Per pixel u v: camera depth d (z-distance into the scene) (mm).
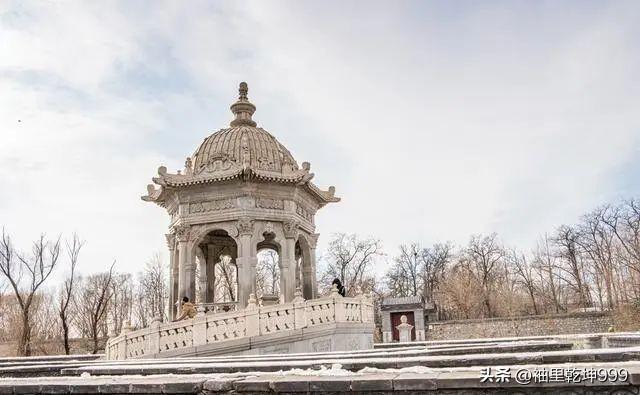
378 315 67438
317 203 30281
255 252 25656
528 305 69500
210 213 26141
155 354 18531
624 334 15938
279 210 26625
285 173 26422
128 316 64500
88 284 60281
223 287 53312
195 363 11133
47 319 54031
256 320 19656
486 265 72062
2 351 49562
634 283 48469
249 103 30266
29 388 8039
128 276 64500
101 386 7758
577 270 67625
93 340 49969
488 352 12227
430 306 56312
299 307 20688
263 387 7031
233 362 10938
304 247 29156
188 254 26109
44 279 45062
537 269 69938
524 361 8961
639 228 58500
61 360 23109
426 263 80375
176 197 26859
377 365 9203
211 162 26250
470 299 65188
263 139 27984
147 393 7547
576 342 16953
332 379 6836
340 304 21953
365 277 69562
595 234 64938
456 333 49375
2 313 52469
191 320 19203
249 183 25953
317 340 20469
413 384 6465
